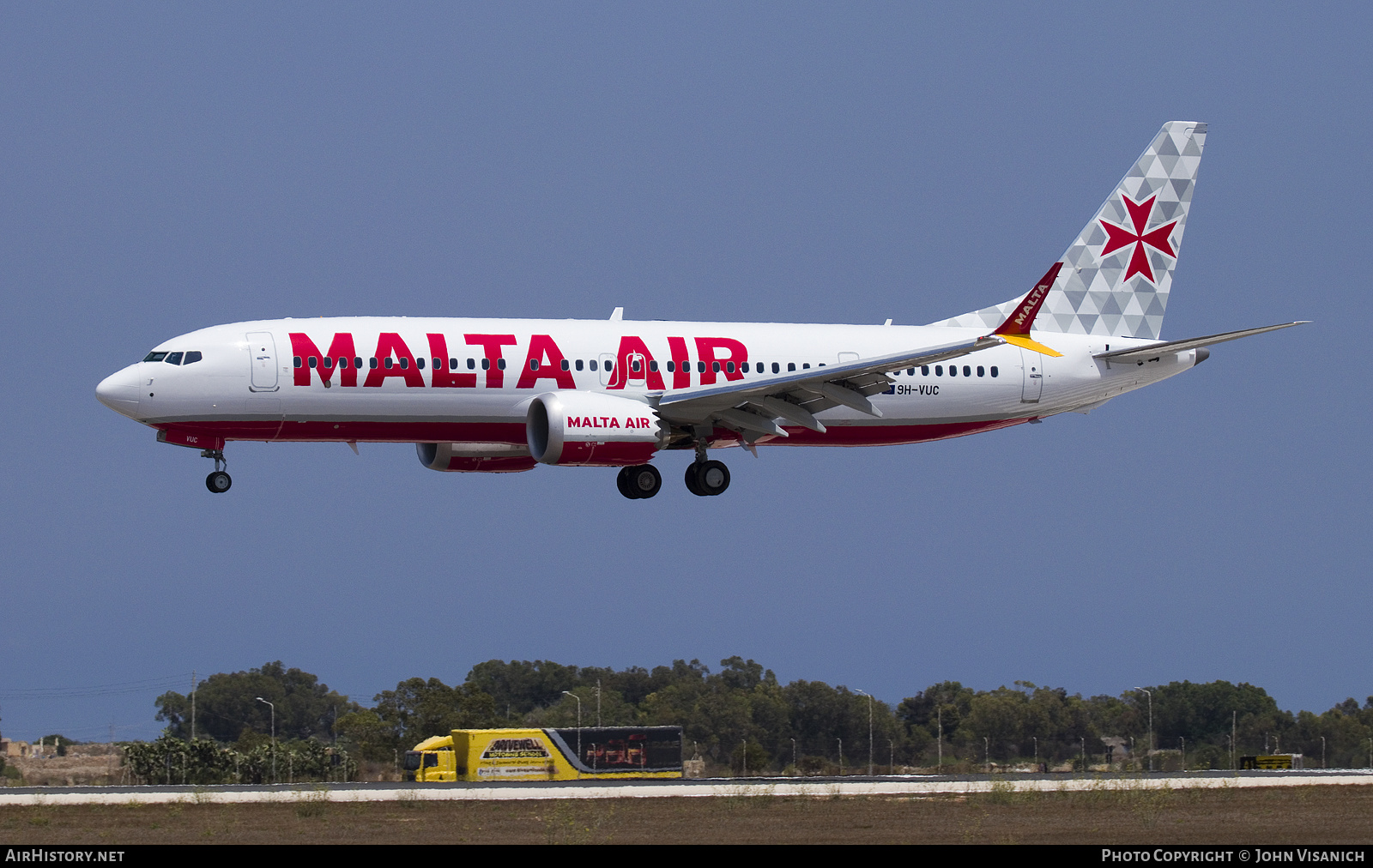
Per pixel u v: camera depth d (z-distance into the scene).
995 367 181.38
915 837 96.75
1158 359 188.38
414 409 158.38
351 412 156.75
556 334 164.62
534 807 113.25
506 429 162.25
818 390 163.00
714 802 118.25
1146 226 193.12
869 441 180.50
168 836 95.31
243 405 153.62
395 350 157.50
